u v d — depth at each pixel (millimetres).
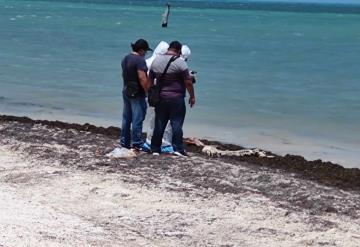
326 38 59500
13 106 18672
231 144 14188
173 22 85812
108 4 196875
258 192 9406
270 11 186125
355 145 14609
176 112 11273
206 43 47312
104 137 13570
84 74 25953
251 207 8625
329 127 16578
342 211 8672
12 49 36969
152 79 11195
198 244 7309
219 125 16516
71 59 32000
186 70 11062
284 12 178500
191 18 105500
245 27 78250
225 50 41219
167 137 11680
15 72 26203
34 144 12188
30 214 7699
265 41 52250
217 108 18859
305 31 72938
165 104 11188
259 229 7848
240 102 20047
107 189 9180
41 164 10594
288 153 13703
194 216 8227
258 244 7383
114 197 8867
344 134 15781
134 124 11461
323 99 21094
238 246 7312
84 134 13742
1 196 8508
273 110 18859
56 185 9352
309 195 9312
